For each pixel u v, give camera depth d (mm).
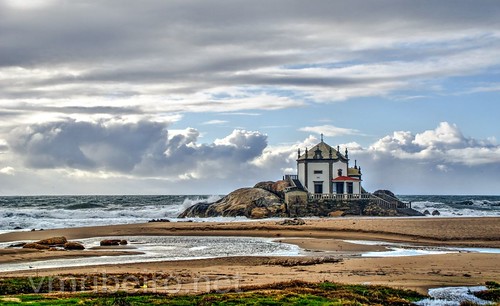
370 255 58781
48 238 71750
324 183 134125
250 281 39719
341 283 37594
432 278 41469
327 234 80875
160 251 62688
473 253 57781
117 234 84438
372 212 126062
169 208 151250
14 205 169000
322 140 137250
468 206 166625
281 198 130000
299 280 38406
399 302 33000
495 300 34688
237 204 127688
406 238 75438
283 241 74000
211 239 77938
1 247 65062
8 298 31484
